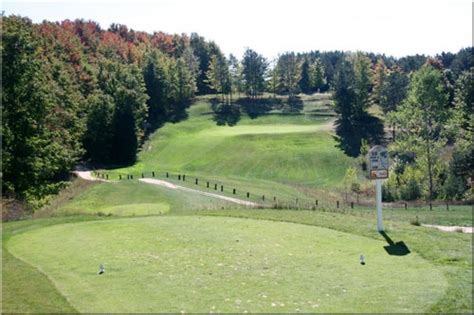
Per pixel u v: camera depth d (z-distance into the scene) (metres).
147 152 83.12
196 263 13.17
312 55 175.00
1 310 10.02
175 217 21.50
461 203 39.62
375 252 14.38
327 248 14.84
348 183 54.81
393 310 9.63
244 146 78.12
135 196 37.06
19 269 13.05
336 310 9.64
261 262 13.19
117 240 16.34
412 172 51.59
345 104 90.62
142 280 11.78
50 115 53.00
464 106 70.69
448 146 67.06
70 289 11.29
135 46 134.38
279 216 21.61
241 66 124.00
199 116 104.62
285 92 131.12
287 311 9.62
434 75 59.50
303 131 85.12
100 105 76.50
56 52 85.56
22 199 37.38
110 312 9.77
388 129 84.94
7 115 41.88
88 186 45.19
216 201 33.84
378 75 106.44
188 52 134.62
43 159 46.59
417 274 12.01
